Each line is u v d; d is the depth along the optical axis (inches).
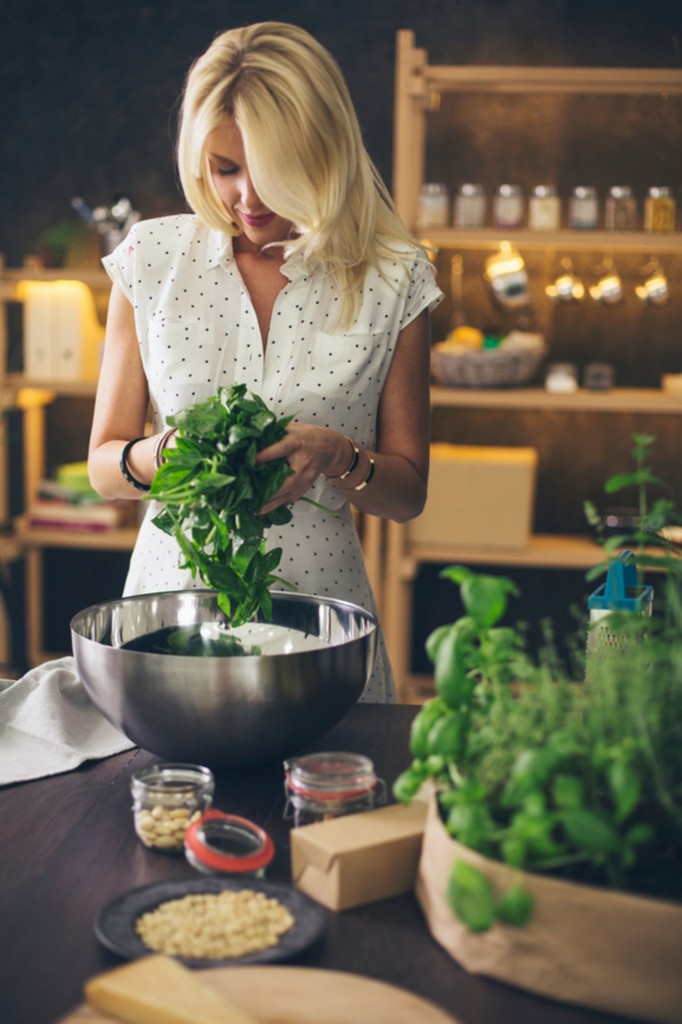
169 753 52.1
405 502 73.7
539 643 165.9
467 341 149.6
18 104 164.4
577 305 157.6
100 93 163.3
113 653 50.4
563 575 164.2
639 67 153.5
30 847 46.9
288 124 64.2
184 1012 32.5
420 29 156.3
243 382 73.2
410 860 43.0
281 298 73.2
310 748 56.6
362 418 75.1
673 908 34.9
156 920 38.9
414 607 167.2
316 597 61.8
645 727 38.1
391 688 77.0
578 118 154.6
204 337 73.0
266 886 41.1
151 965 34.7
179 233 74.4
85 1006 34.1
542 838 36.3
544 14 153.9
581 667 48.8
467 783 39.4
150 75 162.4
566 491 163.3
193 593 62.4
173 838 46.1
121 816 50.1
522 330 153.4
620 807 35.9
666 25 152.5
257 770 54.3
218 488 53.0
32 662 171.2
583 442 161.9
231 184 67.2
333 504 74.8
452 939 38.7
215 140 65.5
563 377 149.0
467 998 36.7
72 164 165.0
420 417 76.9
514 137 155.8
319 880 42.1
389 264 74.2
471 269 158.4
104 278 154.9
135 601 61.1
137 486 69.6
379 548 149.8
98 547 172.9
